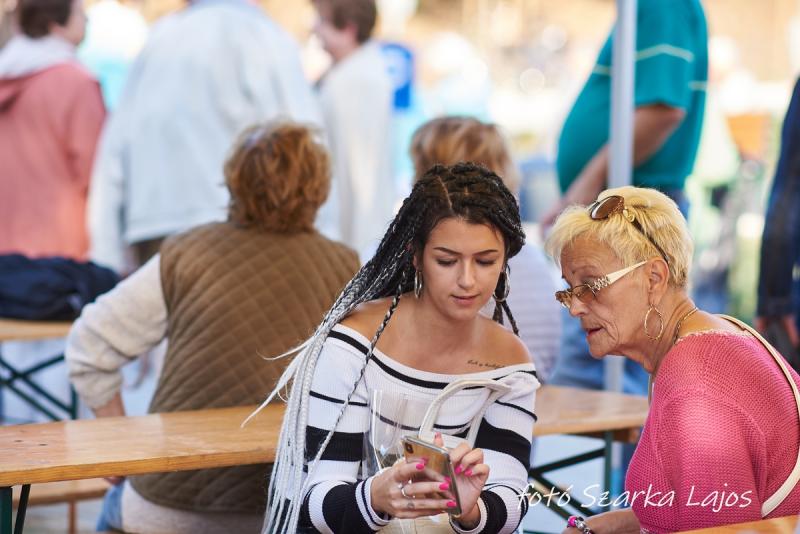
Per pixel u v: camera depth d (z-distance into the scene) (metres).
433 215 2.68
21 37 7.55
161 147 6.81
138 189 6.89
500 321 3.02
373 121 7.51
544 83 14.46
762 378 2.68
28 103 7.43
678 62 5.97
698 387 2.64
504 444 2.91
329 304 3.93
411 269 2.85
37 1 7.39
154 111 6.79
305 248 3.96
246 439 3.22
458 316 2.72
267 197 3.92
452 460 2.49
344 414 2.79
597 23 14.91
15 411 7.38
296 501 2.77
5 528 2.81
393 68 10.94
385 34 13.63
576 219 2.89
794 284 5.59
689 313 2.83
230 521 3.69
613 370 5.45
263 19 6.91
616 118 5.52
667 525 2.66
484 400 2.88
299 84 6.97
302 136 3.99
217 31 6.76
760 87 9.87
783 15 10.41
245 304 3.83
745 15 10.50
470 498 2.53
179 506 3.67
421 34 14.95
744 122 9.36
